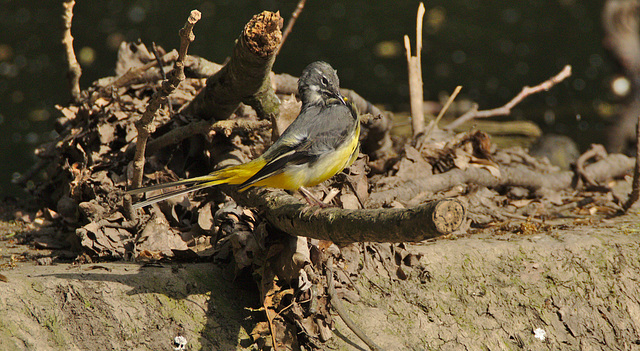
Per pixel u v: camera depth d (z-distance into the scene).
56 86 28.20
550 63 31.86
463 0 41.41
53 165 11.44
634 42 22.30
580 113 25.81
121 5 37.72
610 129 22.14
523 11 39.53
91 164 10.21
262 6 38.91
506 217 10.99
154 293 7.89
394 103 27.30
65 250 9.59
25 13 36.38
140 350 7.52
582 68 30.95
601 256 9.54
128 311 7.66
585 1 40.72
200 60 12.40
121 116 10.73
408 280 8.91
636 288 9.35
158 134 10.61
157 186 7.57
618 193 12.68
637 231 10.17
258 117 10.02
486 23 37.66
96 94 11.43
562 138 18.30
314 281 8.09
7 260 9.02
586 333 8.95
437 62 32.41
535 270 9.28
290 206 7.77
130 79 11.52
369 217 6.61
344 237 6.96
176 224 9.62
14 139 23.53
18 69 29.58
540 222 10.83
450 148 11.82
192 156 10.42
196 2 38.78
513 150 13.68
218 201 9.75
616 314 9.12
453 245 9.48
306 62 31.67
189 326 7.81
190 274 8.24
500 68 31.28
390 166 11.40
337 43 34.25
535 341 8.75
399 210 6.35
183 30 7.05
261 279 8.15
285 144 8.12
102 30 33.75
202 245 9.13
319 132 8.19
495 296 8.97
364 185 9.61
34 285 7.54
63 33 11.67
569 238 9.82
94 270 8.11
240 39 8.61
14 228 11.09
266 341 7.89
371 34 35.53
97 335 7.47
